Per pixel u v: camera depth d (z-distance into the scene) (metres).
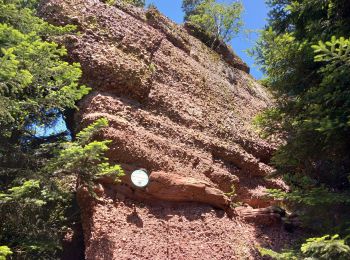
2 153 7.73
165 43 13.68
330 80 7.46
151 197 8.79
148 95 11.05
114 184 8.57
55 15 11.14
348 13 9.10
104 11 12.38
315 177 9.73
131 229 7.91
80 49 10.49
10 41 7.00
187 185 9.01
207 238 8.37
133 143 9.17
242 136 12.42
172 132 10.62
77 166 7.31
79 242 8.90
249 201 10.69
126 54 11.47
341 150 8.52
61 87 7.95
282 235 9.20
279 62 9.28
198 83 13.39
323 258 6.18
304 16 9.68
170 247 7.89
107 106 9.82
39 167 7.93
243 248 8.48
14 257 7.33
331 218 7.97
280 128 9.51
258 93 16.50
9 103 6.83
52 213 8.32
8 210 7.16
